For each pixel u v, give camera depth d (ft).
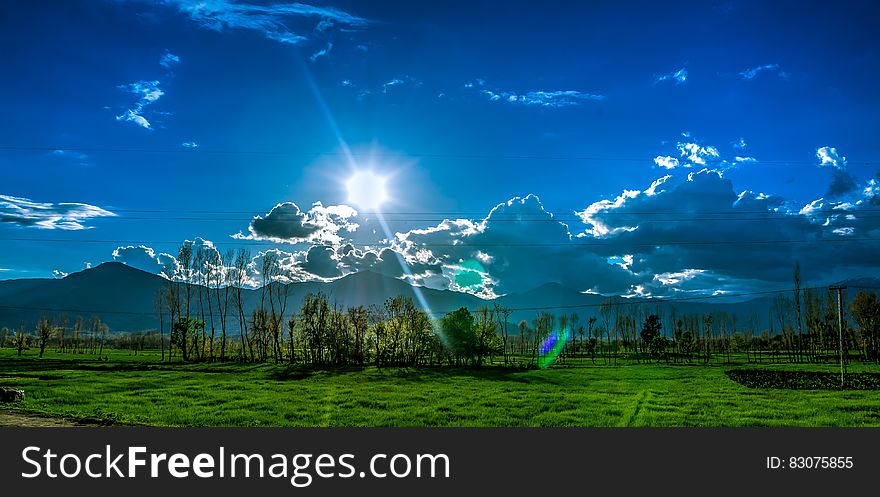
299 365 343.26
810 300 462.19
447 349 349.41
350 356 358.02
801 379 252.83
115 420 111.34
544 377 263.29
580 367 338.95
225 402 157.07
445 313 361.92
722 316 559.79
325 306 366.84
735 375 271.90
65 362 354.54
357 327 359.25
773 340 517.96
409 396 174.81
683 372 291.79
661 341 414.00
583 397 173.27
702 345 487.20
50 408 127.65
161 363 360.69
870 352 389.19
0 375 241.14
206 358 397.39
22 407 125.49
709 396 179.83
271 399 164.45
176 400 158.20
